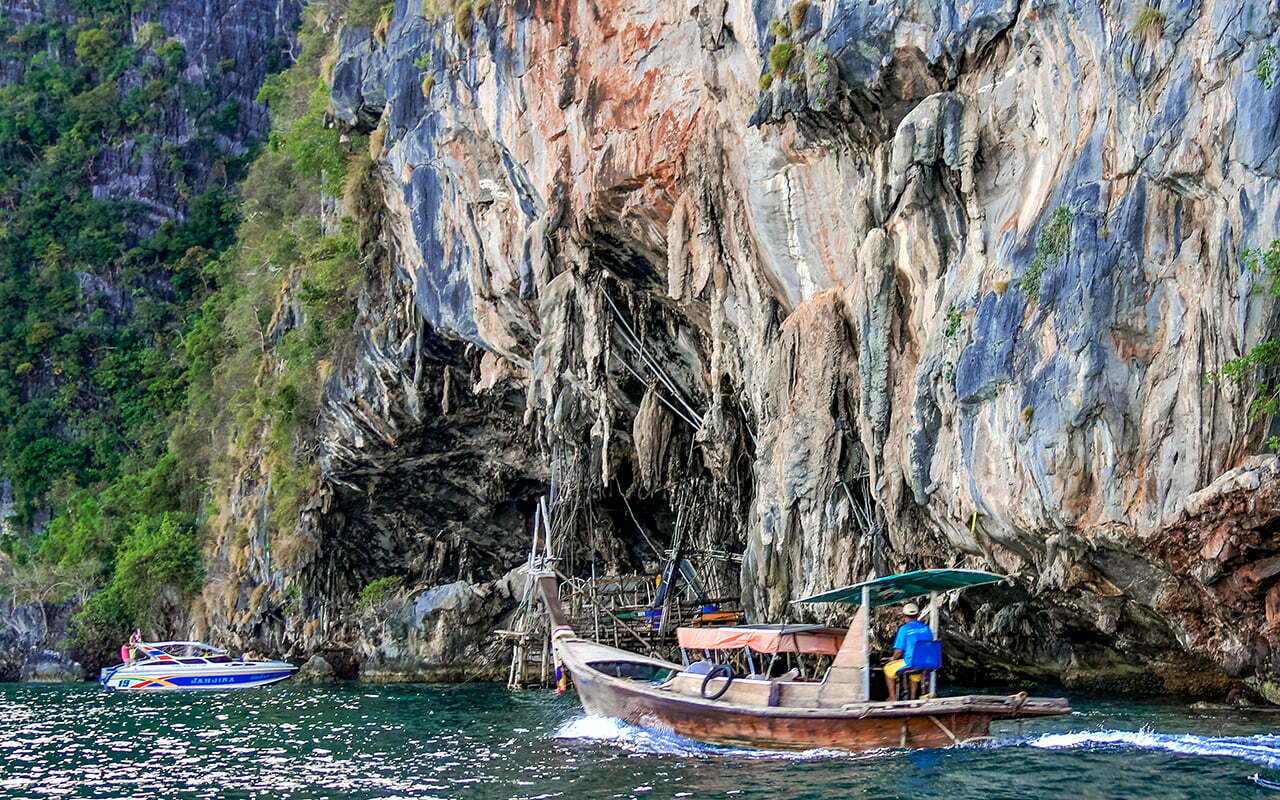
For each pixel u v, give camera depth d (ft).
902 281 76.74
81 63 308.19
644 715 67.36
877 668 62.34
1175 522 60.59
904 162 73.20
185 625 188.85
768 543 86.94
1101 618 74.69
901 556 80.84
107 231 278.46
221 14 313.73
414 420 145.48
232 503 182.80
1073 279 64.59
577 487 127.75
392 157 134.92
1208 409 60.13
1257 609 61.62
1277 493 56.13
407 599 149.79
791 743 60.49
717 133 89.86
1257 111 58.49
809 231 84.28
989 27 70.64
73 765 67.82
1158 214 62.85
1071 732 62.75
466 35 117.50
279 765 65.26
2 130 294.25
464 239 124.98
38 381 261.24
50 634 195.21
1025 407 65.67
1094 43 65.51
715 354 93.25
